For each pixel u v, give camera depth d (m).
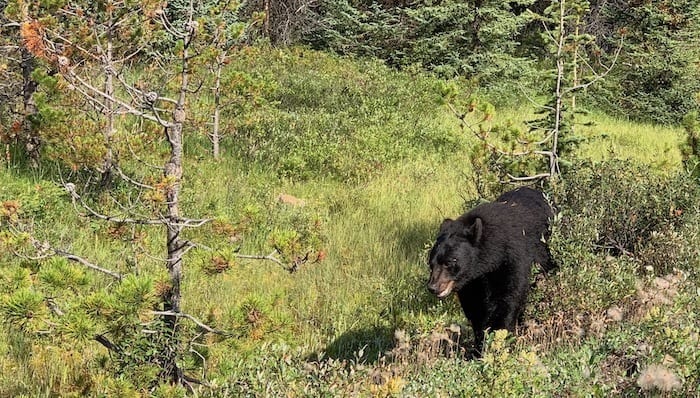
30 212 8.58
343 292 7.98
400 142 15.09
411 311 7.30
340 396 4.13
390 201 11.63
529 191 7.54
